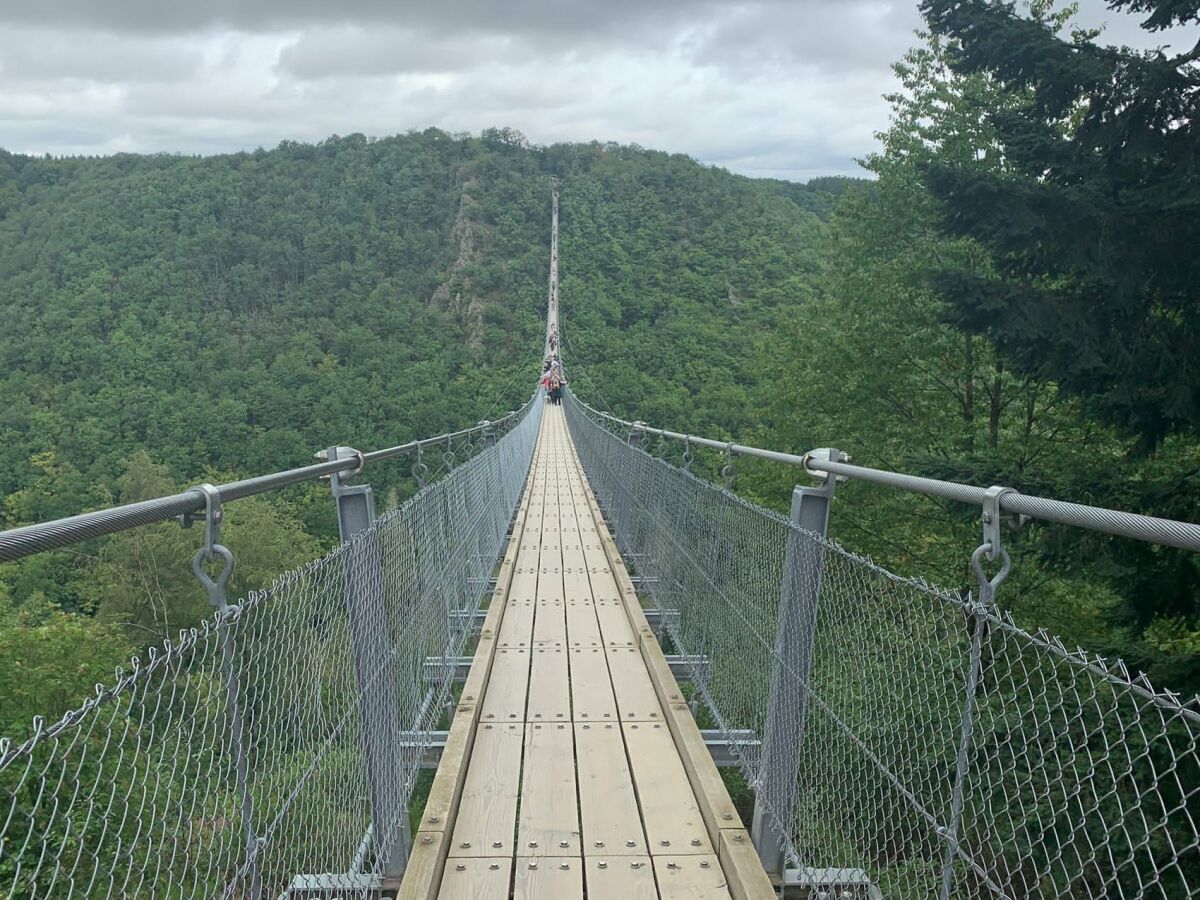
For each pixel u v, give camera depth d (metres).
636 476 6.65
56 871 0.98
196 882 1.27
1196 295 7.09
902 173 13.60
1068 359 7.27
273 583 1.60
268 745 1.55
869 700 1.94
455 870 2.54
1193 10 6.69
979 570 1.43
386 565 2.64
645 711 3.78
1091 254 7.31
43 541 1.03
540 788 3.04
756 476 16.47
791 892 2.54
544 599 5.76
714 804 2.77
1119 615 5.83
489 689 4.04
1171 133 7.31
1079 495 6.32
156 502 1.33
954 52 8.72
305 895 1.76
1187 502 5.83
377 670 2.47
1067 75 7.53
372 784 2.36
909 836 1.72
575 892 2.43
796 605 2.48
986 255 12.70
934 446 13.30
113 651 11.10
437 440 4.28
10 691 9.12
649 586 5.63
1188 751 0.97
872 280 14.05
